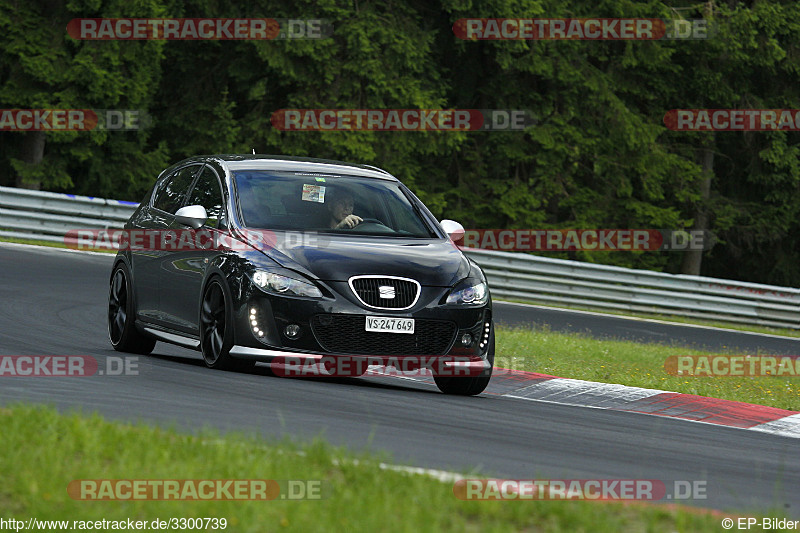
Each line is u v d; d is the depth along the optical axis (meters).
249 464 18.28
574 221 120.06
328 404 28.36
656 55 122.62
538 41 115.31
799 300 91.38
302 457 19.19
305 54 105.50
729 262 146.62
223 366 32.91
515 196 115.94
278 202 35.06
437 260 33.47
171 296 35.69
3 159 106.25
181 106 113.56
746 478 23.56
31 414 20.72
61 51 96.94
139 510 15.76
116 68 99.00
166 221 37.22
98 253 71.31
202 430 21.16
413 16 112.25
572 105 119.94
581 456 24.48
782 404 39.62
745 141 137.38
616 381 40.97
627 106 127.19
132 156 105.31
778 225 137.38
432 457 22.34
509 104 119.00
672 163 125.81
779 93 136.50
